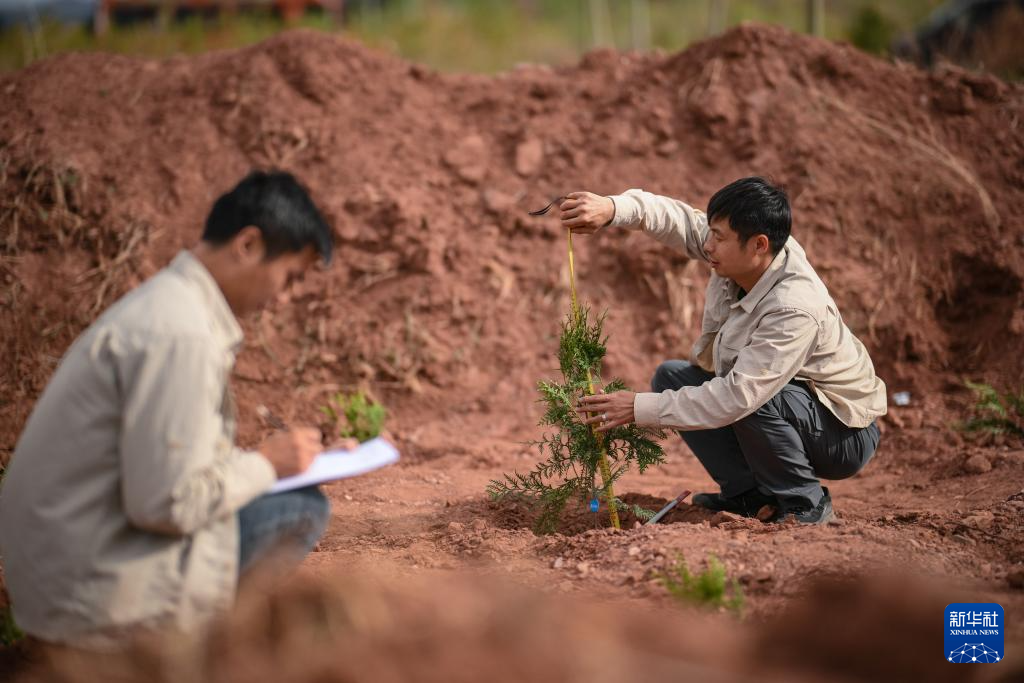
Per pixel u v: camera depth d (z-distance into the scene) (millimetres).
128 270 9219
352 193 9734
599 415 5555
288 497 4023
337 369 9047
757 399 5316
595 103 10688
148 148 10039
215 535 3654
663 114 10445
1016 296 9109
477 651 3658
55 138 9914
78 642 3508
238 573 3922
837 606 4008
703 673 3590
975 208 9742
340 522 6332
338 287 9383
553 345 9312
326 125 10250
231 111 10305
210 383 3494
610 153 10266
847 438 5863
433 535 5809
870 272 9422
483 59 20453
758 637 3914
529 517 6297
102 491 3514
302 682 3484
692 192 9938
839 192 9812
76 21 18828
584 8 22547
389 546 5707
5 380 8688
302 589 4012
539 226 9828
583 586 4648
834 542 4887
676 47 21328
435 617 3867
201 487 3459
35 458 3531
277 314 9273
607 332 9352
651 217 6039
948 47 15781
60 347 8914
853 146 10133
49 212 9484
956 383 8852
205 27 18703
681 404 5340
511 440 8500
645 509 6188
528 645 3713
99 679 3471
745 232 5395
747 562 4664
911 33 17156
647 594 4445
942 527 5453
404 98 10633
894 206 9789
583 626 3908
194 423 3439
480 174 10102
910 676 3658
